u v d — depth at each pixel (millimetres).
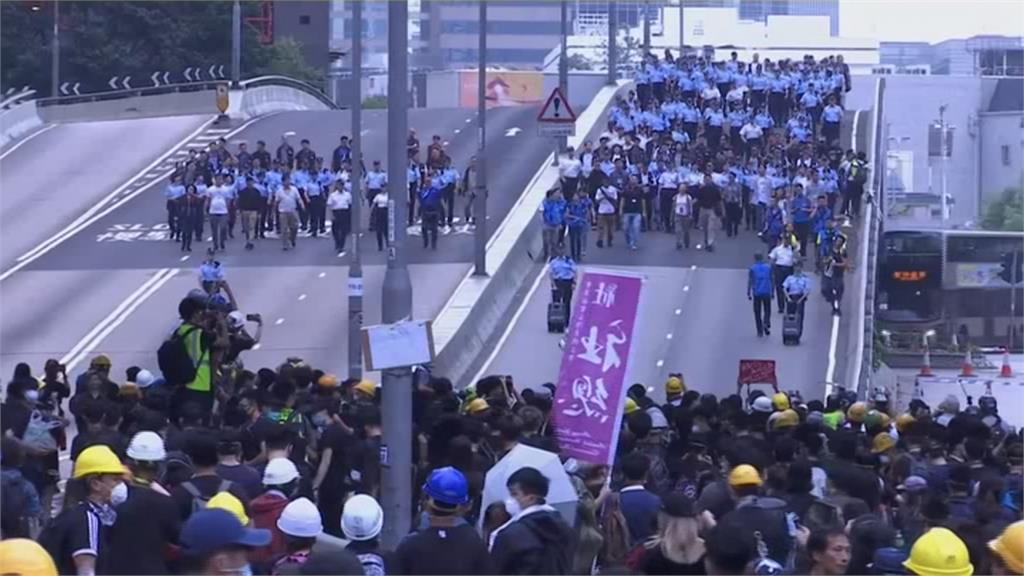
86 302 72812
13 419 28094
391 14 25609
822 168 83750
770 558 17375
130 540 17641
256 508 19516
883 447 26984
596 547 19125
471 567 17047
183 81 143250
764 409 32312
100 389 32094
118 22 141000
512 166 99562
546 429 28547
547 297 75938
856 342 65750
